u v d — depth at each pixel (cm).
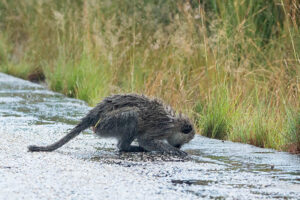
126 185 1173
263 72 2355
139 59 2784
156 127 1580
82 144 1684
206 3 2781
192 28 2528
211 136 1925
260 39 2553
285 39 2422
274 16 2627
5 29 4328
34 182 1178
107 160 1445
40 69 3650
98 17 3097
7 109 2383
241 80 2223
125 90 2542
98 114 1573
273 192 1145
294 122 1672
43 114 2266
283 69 2188
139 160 1459
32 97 2797
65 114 2283
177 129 1614
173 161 1455
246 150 1647
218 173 1316
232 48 2461
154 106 1592
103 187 1152
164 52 2703
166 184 1195
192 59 2506
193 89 2292
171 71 2469
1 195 1080
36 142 1681
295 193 1139
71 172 1276
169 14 2802
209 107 1981
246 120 1884
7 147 1574
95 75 2833
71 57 3130
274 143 1709
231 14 2577
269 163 1451
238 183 1219
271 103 2036
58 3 3684
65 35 3409
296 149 1608
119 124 1551
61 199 1063
